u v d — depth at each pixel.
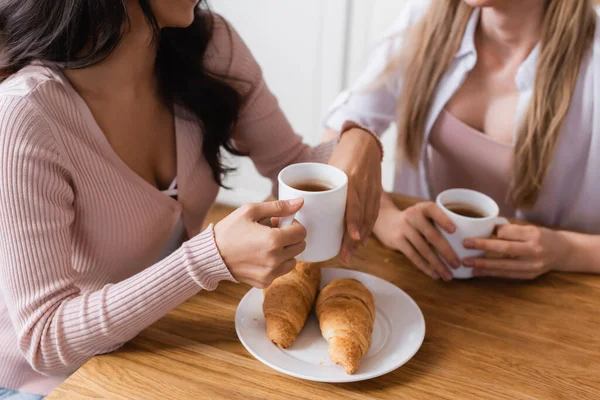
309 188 0.84
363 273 0.99
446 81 1.36
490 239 1.01
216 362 0.80
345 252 0.91
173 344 0.83
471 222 0.99
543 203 1.39
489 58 1.34
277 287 0.87
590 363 0.85
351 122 1.09
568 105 1.26
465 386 0.79
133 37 0.93
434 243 1.02
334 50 2.59
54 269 0.83
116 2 0.83
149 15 0.88
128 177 0.96
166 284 0.79
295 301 0.85
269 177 1.36
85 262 0.97
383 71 1.46
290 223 0.79
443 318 0.93
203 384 0.76
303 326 0.87
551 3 1.22
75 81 0.90
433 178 1.54
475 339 0.89
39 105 0.83
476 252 1.02
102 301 0.80
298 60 2.68
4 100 0.81
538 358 0.85
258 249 0.76
